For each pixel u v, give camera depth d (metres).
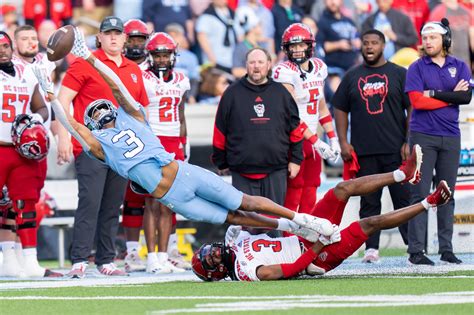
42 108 35.28
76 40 26.09
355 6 54.44
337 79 52.84
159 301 22.25
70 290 26.33
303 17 53.75
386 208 41.41
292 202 34.06
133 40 36.47
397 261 36.47
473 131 41.12
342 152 36.41
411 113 35.25
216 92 52.47
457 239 40.28
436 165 34.31
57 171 45.28
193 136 49.53
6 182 34.41
